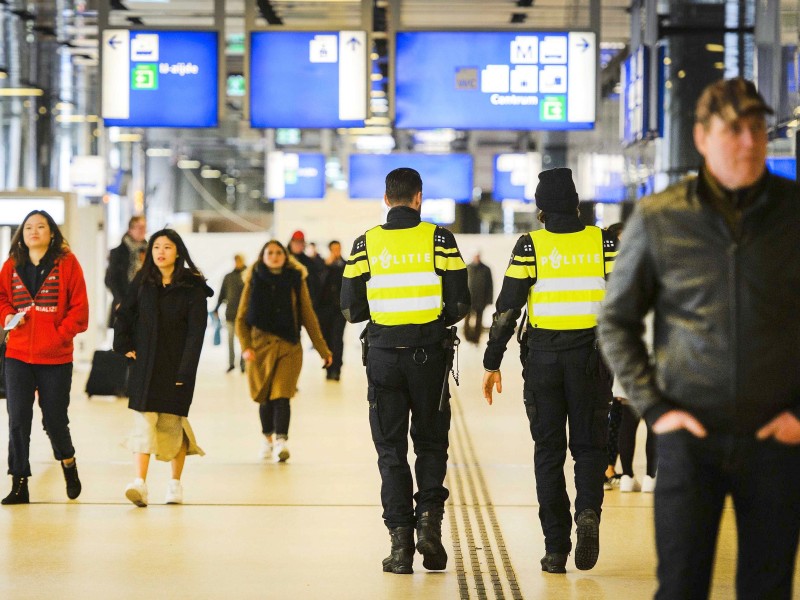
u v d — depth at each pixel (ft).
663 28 106.01
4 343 48.93
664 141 111.65
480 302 160.15
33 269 47.01
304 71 86.79
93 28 126.82
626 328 20.11
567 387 35.86
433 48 86.99
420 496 36.78
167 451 47.37
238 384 100.68
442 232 36.47
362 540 41.29
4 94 156.35
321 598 33.65
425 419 36.55
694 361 19.26
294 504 47.88
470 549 40.09
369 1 86.53
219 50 86.17
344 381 104.99
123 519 44.65
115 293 82.99
